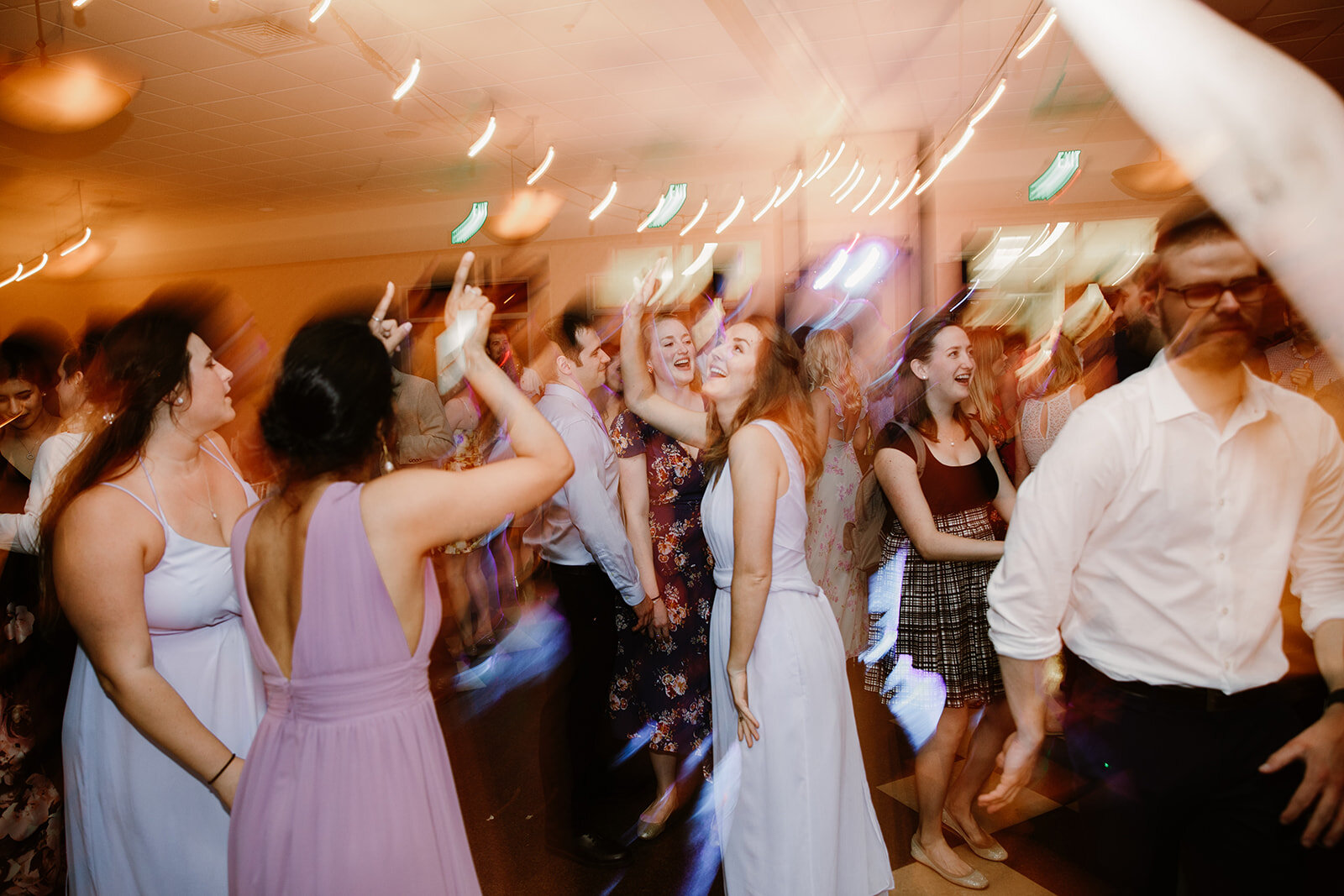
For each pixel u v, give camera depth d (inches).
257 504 49.0
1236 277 45.3
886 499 94.7
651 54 211.3
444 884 47.9
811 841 63.9
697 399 100.8
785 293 327.0
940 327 87.0
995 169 305.9
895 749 113.3
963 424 90.0
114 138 269.4
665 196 342.0
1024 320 307.4
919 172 298.7
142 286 418.0
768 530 64.1
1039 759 109.7
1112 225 297.1
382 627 46.4
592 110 256.1
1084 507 49.1
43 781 74.2
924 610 86.3
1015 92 245.6
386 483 47.2
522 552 193.2
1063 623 54.5
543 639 166.2
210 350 58.7
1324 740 45.3
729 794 68.7
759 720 65.1
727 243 340.2
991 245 307.9
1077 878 84.3
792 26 197.9
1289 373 114.1
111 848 56.4
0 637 71.2
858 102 257.9
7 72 149.1
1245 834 47.5
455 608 157.2
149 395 54.9
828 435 107.0
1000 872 85.5
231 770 52.4
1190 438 47.0
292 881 45.3
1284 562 47.3
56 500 53.8
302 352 47.2
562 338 90.6
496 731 124.4
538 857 90.7
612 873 86.8
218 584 57.9
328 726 45.9
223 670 59.5
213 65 212.8
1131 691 49.8
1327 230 57.4
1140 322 59.6
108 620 51.0
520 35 198.2
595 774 105.3
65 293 423.2
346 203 372.5
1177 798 49.0
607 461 90.3
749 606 64.2
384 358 49.6
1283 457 46.8
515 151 298.8
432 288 375.2
